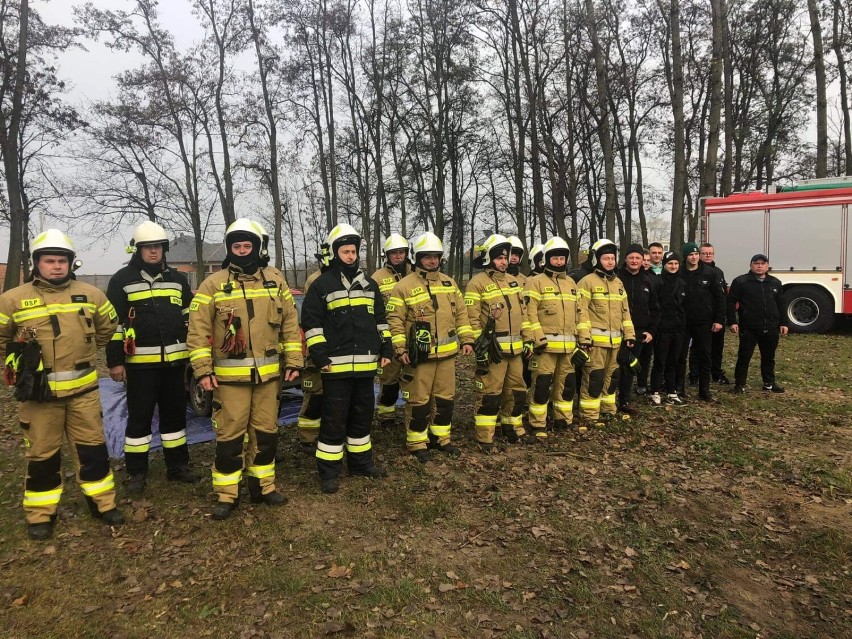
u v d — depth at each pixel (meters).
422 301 5.32
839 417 6.67
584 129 20.02
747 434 6.11
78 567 3.58
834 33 19.30
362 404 4.89
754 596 3.29
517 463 5.35
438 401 5.57
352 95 24.39
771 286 7.84
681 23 21.75
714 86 14.59
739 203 13.49
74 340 3.88
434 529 4.06
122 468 5.31
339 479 4.92
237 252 4.18
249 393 4.21
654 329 7.12
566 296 6.17
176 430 4.91
